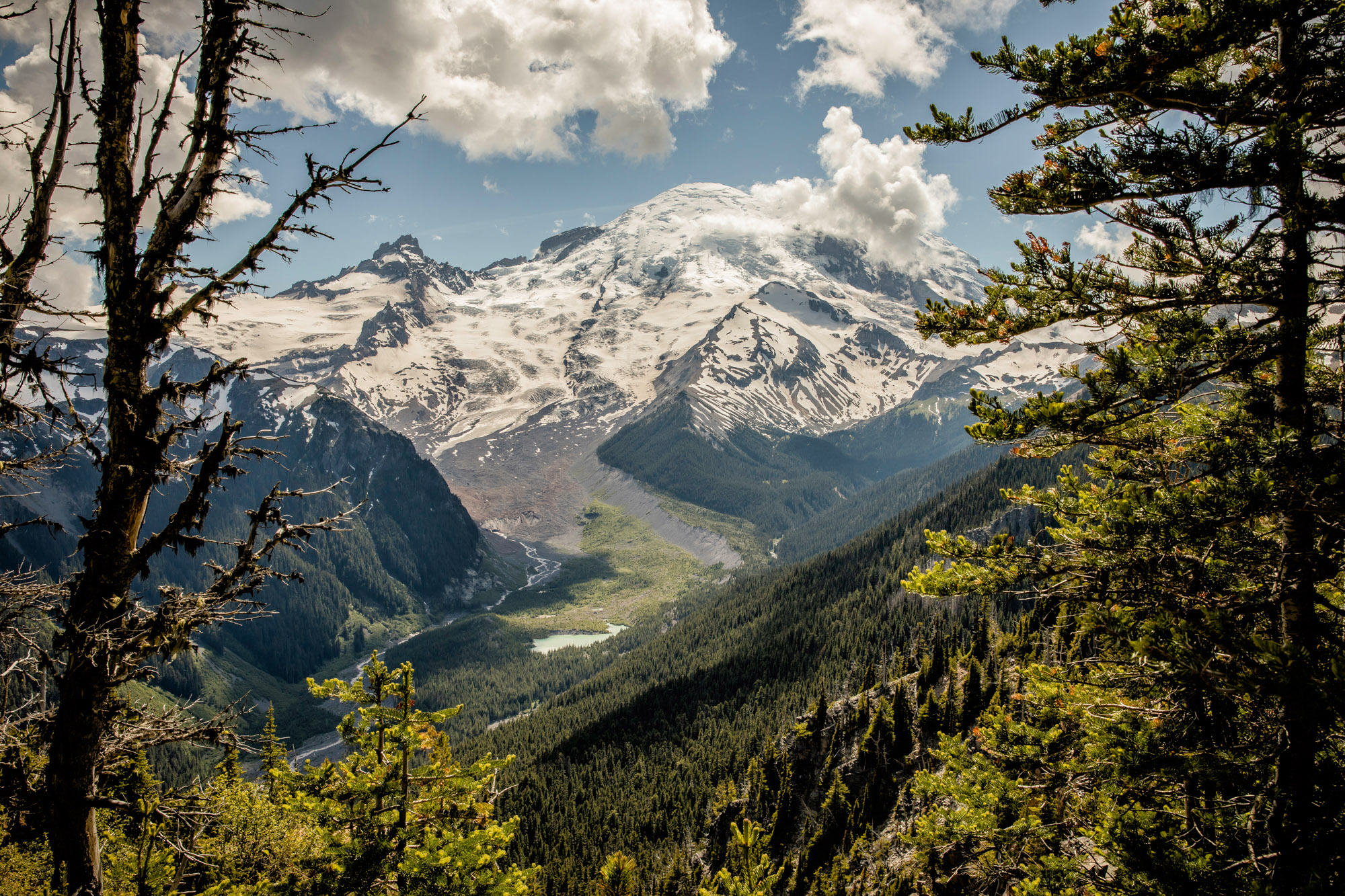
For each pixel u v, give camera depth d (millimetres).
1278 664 8789
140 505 10180
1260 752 10859
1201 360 11250
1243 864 10562
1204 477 11547
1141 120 12062
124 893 20641
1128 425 12305
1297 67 10836
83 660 9406
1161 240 11977
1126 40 10875
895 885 36281
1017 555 13188
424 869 21578
